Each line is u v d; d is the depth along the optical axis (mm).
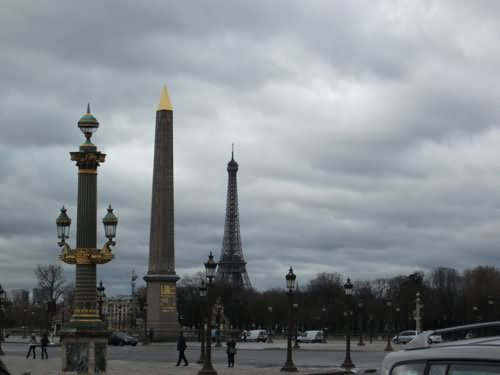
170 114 142375
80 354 46031
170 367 73000
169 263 148000
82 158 47406
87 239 47094
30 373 60594
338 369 71500
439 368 8820
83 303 46562
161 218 146375
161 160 143875
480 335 10391
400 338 152500
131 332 187875
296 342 127125
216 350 122438
